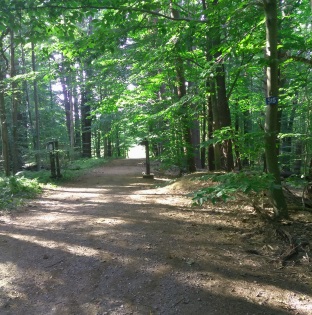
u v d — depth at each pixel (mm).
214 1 8352
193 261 4320
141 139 13297
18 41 5785
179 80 11172
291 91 8109
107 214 7133
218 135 5871
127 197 9320
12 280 3990
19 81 15273
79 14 6008
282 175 10633
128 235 5488
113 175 15812
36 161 17906
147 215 6852
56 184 12852
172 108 8531
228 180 4211
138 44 9211
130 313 3248
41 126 25469
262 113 14141
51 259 4586
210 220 6211
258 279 3828
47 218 6945
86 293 3656
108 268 4227
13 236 5664
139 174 16125
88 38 6652
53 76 10977
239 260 4355
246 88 13625
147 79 11883
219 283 3734
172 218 6496
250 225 5695
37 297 3605
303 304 3303
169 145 11734
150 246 4918
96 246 5016
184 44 7160
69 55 7434
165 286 3715
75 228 6062
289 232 5004
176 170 17000
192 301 3396
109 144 33812
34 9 5387
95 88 19266
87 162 22609
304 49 6715
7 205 8070
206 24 6504
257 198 6602
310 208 6199
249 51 6957
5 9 5215
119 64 11367
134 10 6023
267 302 3346
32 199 9305
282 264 4223
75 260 4516
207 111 12328
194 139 17516
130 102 12438
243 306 3279
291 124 12758
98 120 24828
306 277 3865
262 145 5715
